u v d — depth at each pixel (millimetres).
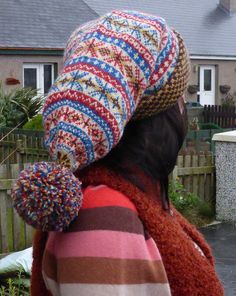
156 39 1270
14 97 13148
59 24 20125
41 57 18797
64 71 1234
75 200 1154
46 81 19188
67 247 1182
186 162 7160
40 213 1140
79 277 1140
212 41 25984
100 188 1253
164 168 1375
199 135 11492
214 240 6219
